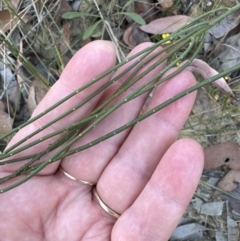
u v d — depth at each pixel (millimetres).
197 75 198
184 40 145
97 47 144
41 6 216
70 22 220
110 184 151
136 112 152
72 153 144
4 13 213
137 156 149
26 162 154
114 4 213
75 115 151
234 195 193
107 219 155
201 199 195
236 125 200
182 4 215
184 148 137
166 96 143
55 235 156
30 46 211
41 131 151
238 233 191
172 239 193
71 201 158
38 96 208
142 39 211
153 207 140
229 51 204
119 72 151
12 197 153
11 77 215
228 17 207
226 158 193
